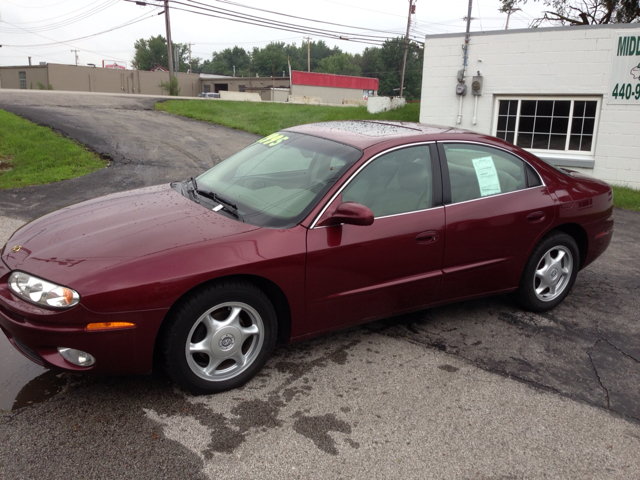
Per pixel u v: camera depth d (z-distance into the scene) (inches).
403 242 130.0
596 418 112.3
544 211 155.0
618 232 286.2
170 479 88.2
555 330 155.0
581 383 126.3
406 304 138.3
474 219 141.8
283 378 122.0
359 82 2298.2
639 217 335.3
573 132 459.2
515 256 152.9
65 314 96.3
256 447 97.4
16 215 261.4
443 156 141.9
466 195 142.7
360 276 125.9
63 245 108.9
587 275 206.7
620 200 382.6
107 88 2112.5
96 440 96.9
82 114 660.1
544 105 468.4
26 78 2022.6
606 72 433.7
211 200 130.8
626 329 157.8
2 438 96.0
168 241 108.3
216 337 110.3
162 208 126.9
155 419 104.0
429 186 137.1
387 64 4097.0
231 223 117.4
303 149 141.9
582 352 141.9
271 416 107.0
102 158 430.6
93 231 114.3
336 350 136.7
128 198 138.5
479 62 483.8
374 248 125.8
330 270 120.8
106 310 97.3
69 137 492.1
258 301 113.7
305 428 103.8
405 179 134.0
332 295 123.4
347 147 134.4
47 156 409.1
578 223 165.2
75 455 92.6
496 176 150.3
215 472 90.4
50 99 798.5
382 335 146.9
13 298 101.2
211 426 102.7
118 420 103.0
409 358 134.3
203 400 111.3
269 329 117.9
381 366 129.5
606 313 169.2
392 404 113.6
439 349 140.0
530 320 161.6
